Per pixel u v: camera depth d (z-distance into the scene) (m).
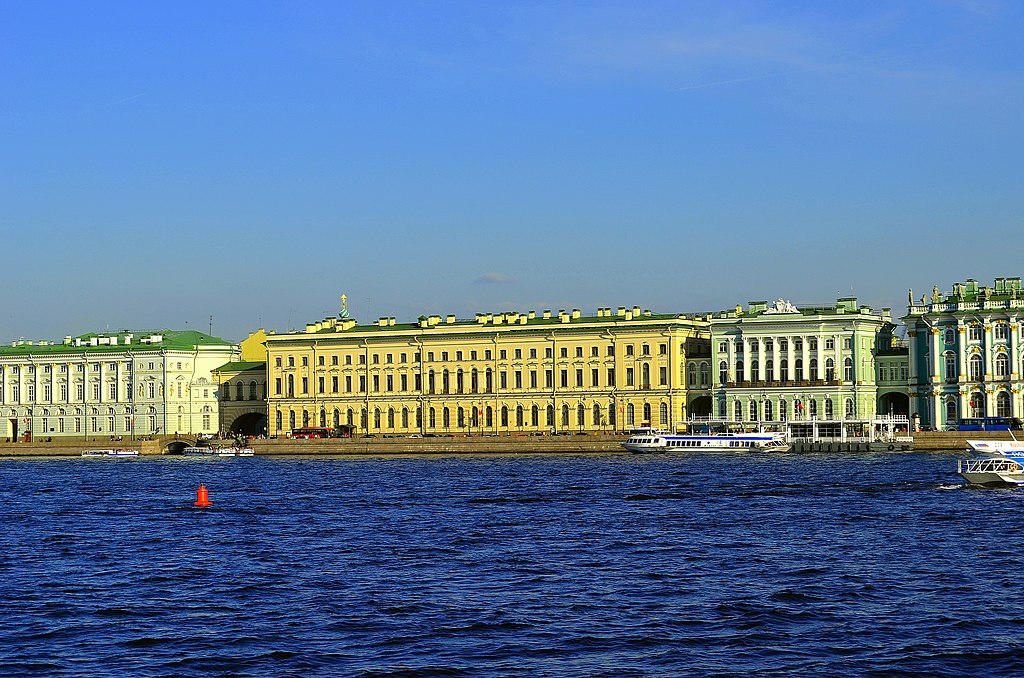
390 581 96.75
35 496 174.88
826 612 84.31
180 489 184.25
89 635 80.12
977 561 102.31
